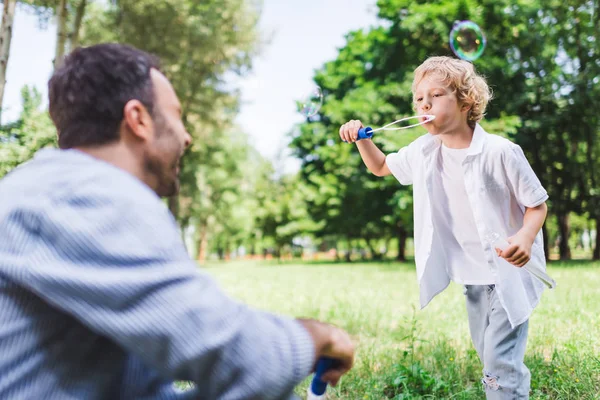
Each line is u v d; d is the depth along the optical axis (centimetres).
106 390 96
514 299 251
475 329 280
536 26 1814
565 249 2131
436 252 284
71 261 81
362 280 1202
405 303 728
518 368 253
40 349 88
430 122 262
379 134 1712
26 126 1007
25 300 86
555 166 2081
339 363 101
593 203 2044
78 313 80
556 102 1827
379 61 1934
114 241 82
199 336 79
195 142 2111
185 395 110
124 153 102
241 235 4319
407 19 1691
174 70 1752
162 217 88
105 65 101
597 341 418
